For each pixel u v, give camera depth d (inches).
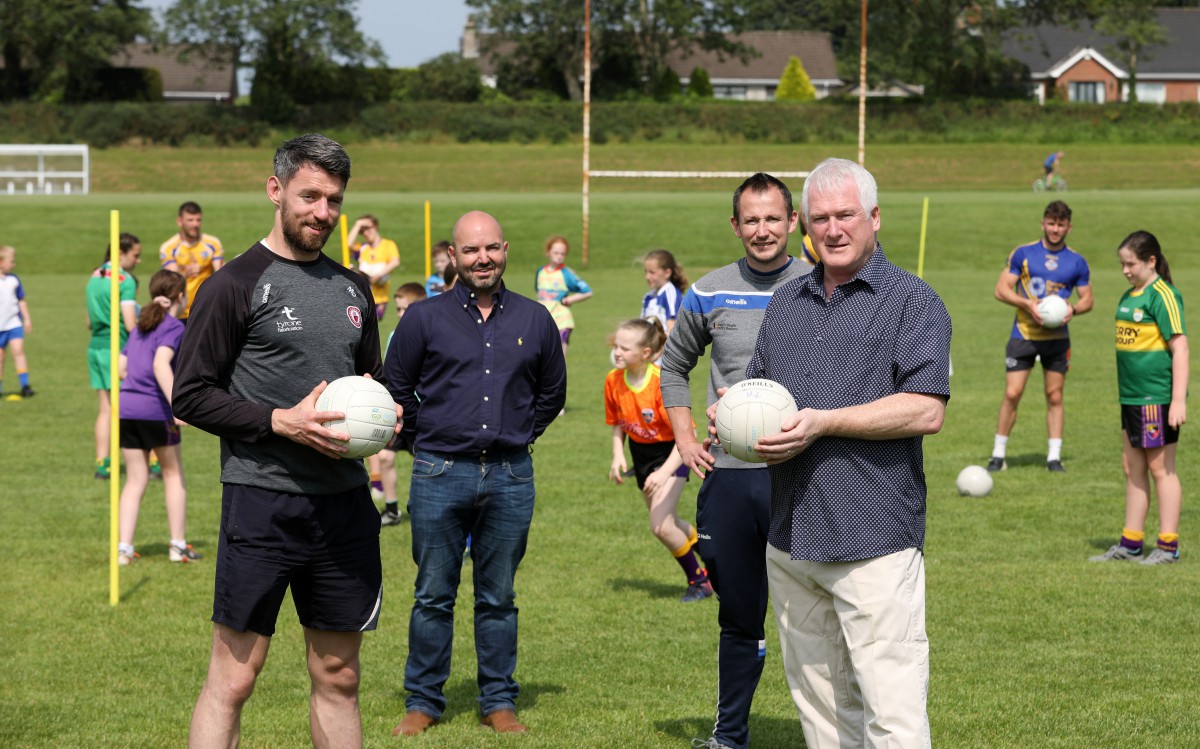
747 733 221.8
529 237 1545.3
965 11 3006.9
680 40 3299.7
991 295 1128.2
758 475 217.3
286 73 2997.0
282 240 188.2
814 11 4372.5
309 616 191.0
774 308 184.7
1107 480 460.4
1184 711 236.8
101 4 3058.6
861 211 171.2
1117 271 1355.8
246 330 184.4
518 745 225.9
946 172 2588.6
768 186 223.6
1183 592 317.4
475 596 242.8
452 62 3107.8
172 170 2664.9
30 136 2817.4
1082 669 261.3
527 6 3093.0
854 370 172.6
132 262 471.5
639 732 232.5
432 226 1565.0
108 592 329.7
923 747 169.5
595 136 2891.2
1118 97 3501.5
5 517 416.5
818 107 2906.0
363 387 182.9
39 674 266.1
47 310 1068.5
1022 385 474.0
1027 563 346.9
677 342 231.6
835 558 170.2
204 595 327.6
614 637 291.0
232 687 185.8
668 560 360.8
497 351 236.1
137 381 353.4
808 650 180.7
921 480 175.2
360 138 2910.9
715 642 287.3
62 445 548.7
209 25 2957.7
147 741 228.7
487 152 2805.1
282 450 183.3
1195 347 814.5
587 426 585.9
